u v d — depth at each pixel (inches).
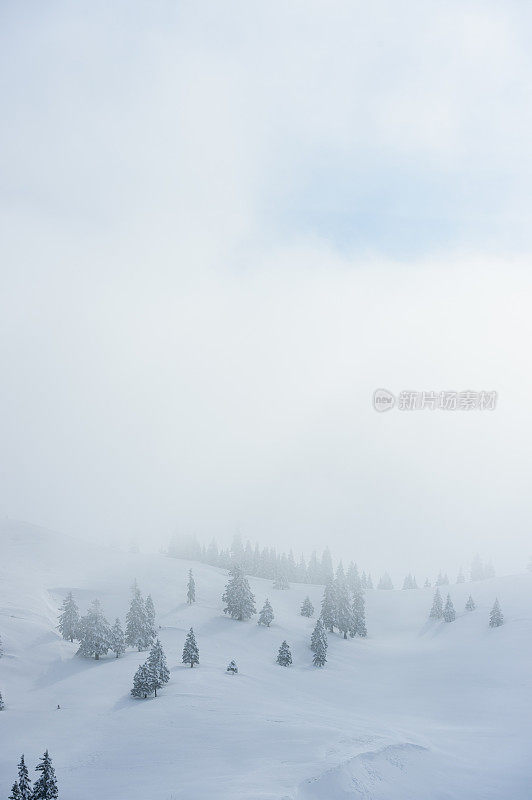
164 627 3430.1
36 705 2158.0
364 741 1556.3
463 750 1696.6
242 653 3117.6
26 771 1185.4
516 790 1373.0
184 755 1539.1
